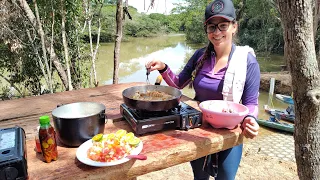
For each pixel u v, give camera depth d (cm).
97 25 430
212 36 155
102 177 98
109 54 1316
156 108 123
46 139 101
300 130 120
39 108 171
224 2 149
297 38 100
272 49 1575
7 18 347
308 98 109
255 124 128
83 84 429
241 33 1706
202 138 124
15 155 83
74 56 401
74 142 113
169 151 113
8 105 178
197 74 176
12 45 366
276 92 830
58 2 344
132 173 105
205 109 134
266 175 275
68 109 124
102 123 119
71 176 94
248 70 153
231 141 129
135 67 1087
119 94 203
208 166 158
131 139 113
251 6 1516
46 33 356
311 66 104
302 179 126
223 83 158
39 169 98
